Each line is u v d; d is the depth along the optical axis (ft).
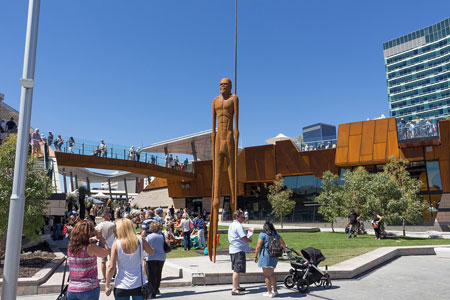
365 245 50.55
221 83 37.52
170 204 143.33
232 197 36.04
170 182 139.13
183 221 46.60
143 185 255.91
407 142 89.45
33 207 32.30
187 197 137.28
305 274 23.49
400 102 411.95
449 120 84.64
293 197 112.57
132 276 13.69
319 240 59.88
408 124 91.04
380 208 63.05
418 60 397.19
